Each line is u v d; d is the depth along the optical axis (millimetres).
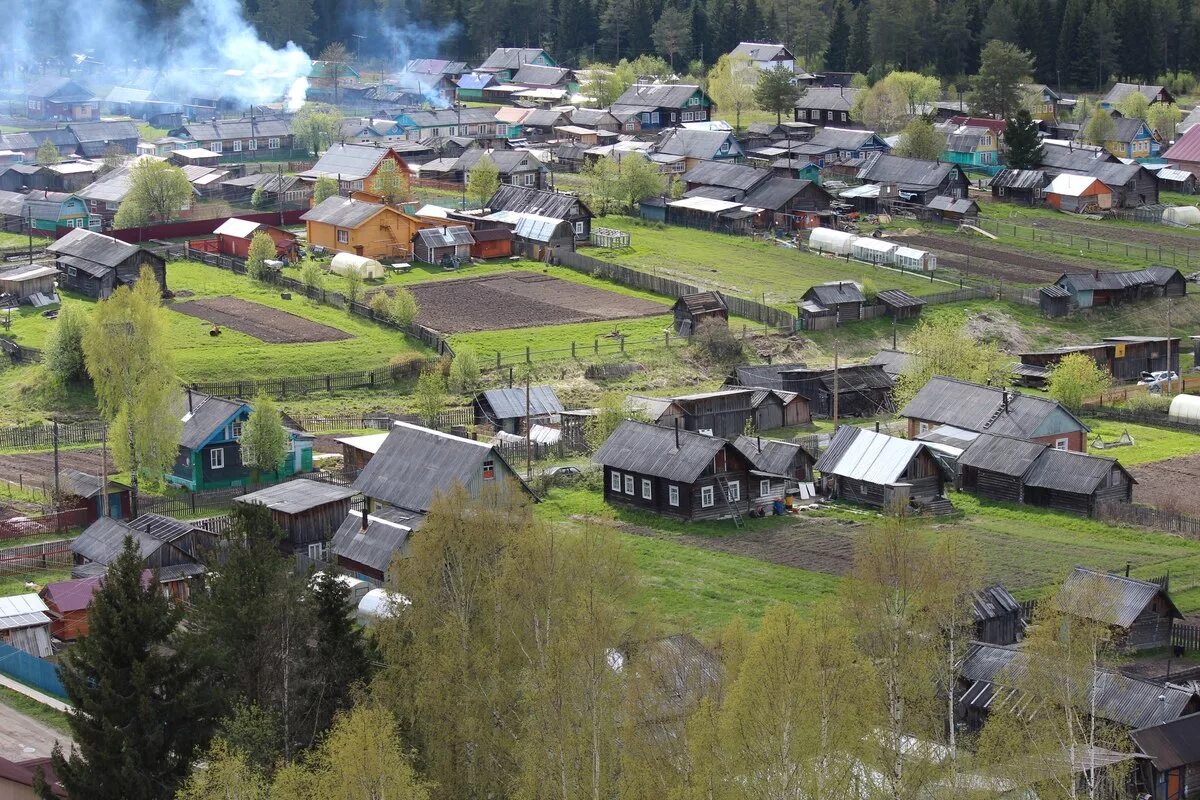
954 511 108375
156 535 88688
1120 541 101688
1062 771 57812
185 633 66250
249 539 70938
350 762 53812
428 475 95750
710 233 194750
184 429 110625
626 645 65625
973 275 175750
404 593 69312
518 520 72000
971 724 69750
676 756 56906
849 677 55938
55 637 82688
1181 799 66875
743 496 106250
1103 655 71000
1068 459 109250
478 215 188875
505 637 66000
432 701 61969
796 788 53438
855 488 109688
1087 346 149875
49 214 188375
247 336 144625
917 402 123062
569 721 58875
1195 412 129000
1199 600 90625
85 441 122062
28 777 64688
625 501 107250
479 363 141000
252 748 60125
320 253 176750
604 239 185000
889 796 56250
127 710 62062
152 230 182500
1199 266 182125
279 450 108188
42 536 98438
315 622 67250
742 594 90125
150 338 104125
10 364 136500
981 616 79750
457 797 61562
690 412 122250
